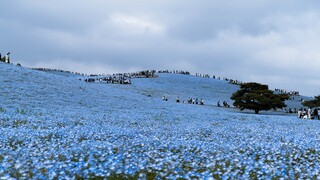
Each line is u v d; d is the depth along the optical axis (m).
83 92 49.47
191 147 11.95
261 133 19.94
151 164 8.43
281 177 7.92
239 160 9.70
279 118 44.41
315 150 12.50
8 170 7.41
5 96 35.88
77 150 9.97
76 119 24.25
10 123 18.72
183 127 22.64
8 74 49.94
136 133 16.73
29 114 25.53
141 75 123.69
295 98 115.31
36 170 7.34
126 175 7.62
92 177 7.29
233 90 110.56
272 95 76.25
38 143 11.55
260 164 8.91
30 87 44.22
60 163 7.97
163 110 42.94
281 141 15.79
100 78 106.50
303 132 22.14
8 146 10.57
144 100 54.41
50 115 26.14
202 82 121.88
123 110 38.38
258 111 70.94
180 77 127.81
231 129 22.75
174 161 9.31
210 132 19.89
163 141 12.95
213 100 88.75
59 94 43.72
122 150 10.73
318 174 8.38
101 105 40.97
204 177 7.26
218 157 9.63
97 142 11.86
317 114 56.00
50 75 60.03
